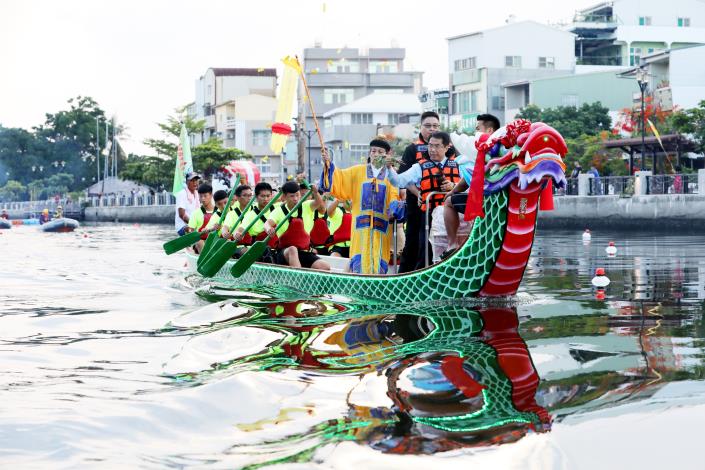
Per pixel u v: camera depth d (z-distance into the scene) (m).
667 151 33.97
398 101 63.91
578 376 4.43
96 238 27.42
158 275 12.09
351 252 9.20
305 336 5.94
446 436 3.50
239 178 10.98
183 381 4.67
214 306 7.84
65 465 3.34
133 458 3.41
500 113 56.59
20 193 88.12
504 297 7.67
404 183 8.49
